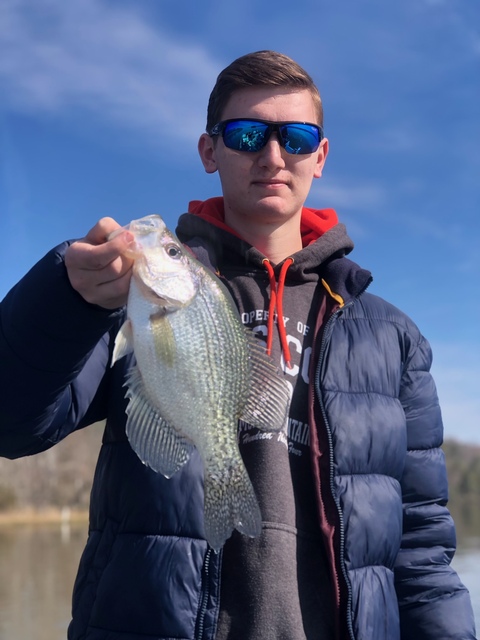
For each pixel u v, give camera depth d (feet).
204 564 1.96
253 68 2.45
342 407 2.24
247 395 1.94
